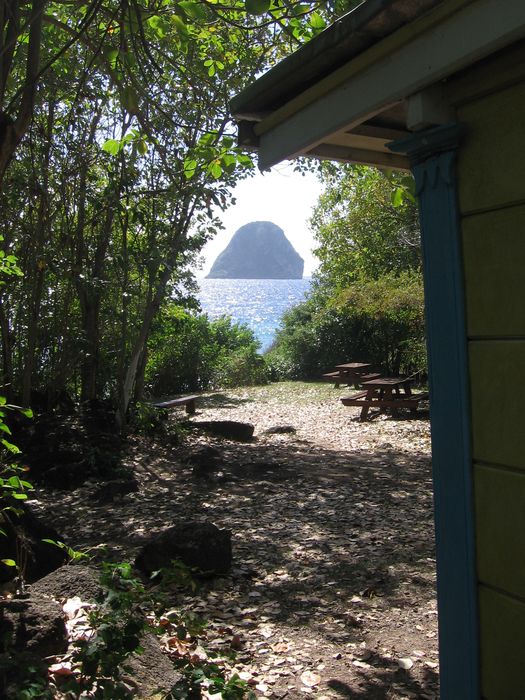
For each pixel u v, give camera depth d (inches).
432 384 104.4
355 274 911.0
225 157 201.8
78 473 353.4
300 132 115.5
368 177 616.4
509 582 92.7
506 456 93.0
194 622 124.7
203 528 224.4
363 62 98.7
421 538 268.7
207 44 312.8
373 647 176.4
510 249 91.2
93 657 109.4
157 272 474.3
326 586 218.2
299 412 679.7
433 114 97.5
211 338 965.8
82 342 470.6
